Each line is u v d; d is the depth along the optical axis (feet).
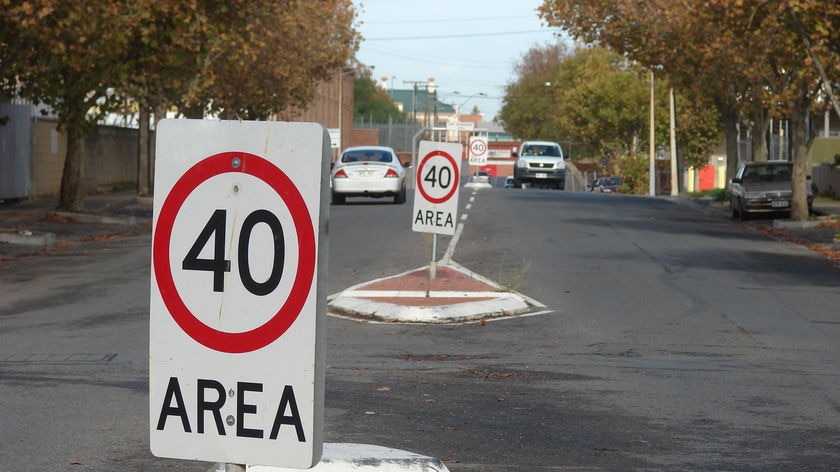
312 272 11.64
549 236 90.22
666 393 32.71
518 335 45.57
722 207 142.61
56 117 142.72
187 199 11.87
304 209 11.60
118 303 53.11
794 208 108.06
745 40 107.65
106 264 70.59
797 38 96.17
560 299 55.98
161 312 12.00
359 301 52.60
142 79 108.47
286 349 11.74
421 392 32.50
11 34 79.46
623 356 40.29
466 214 112.88
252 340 11.80
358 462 20.30
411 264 69.62
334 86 359.66
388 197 139.13
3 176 125.70
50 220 105.09
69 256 75.72
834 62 96.07
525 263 70.95
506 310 51.44
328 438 25.75
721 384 34.35
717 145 253.03
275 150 11.65
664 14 126.11
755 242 91.81
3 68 82.94
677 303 54.80
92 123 96.58
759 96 126.93
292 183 11.61
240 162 11.73
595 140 302.04
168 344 12.00
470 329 47.29
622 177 273.54
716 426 28.07
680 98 242.17
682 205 151.53
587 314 51.19
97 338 42.93
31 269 67.62
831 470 23.59
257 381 11.84
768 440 26.48
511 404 30.78
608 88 277.03
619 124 280.10
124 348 40.57
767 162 123.24
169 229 11.93
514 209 122.21
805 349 42.06
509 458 24.23
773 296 57.82
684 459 24.43
